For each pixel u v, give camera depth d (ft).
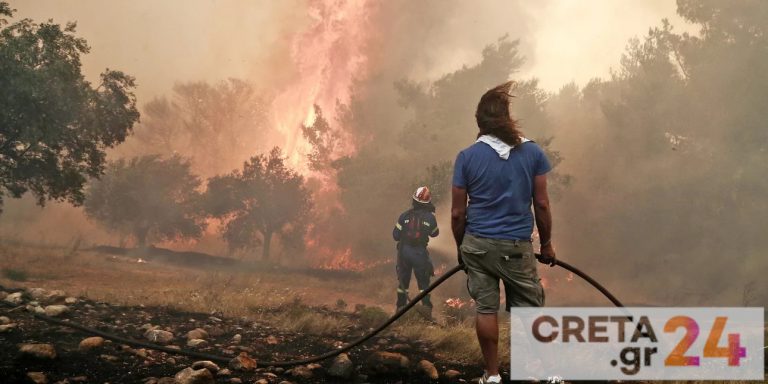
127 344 14.44
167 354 13.98
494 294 10.96
